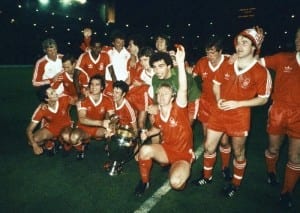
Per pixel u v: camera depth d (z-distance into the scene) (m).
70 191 3.98
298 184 4.28
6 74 13.03
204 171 4.19
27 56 17.69
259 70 3.49
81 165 4.71
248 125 3.69
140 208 3.66
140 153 3.83
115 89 4.62
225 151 4.33
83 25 20.75
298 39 3.54
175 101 3.74
